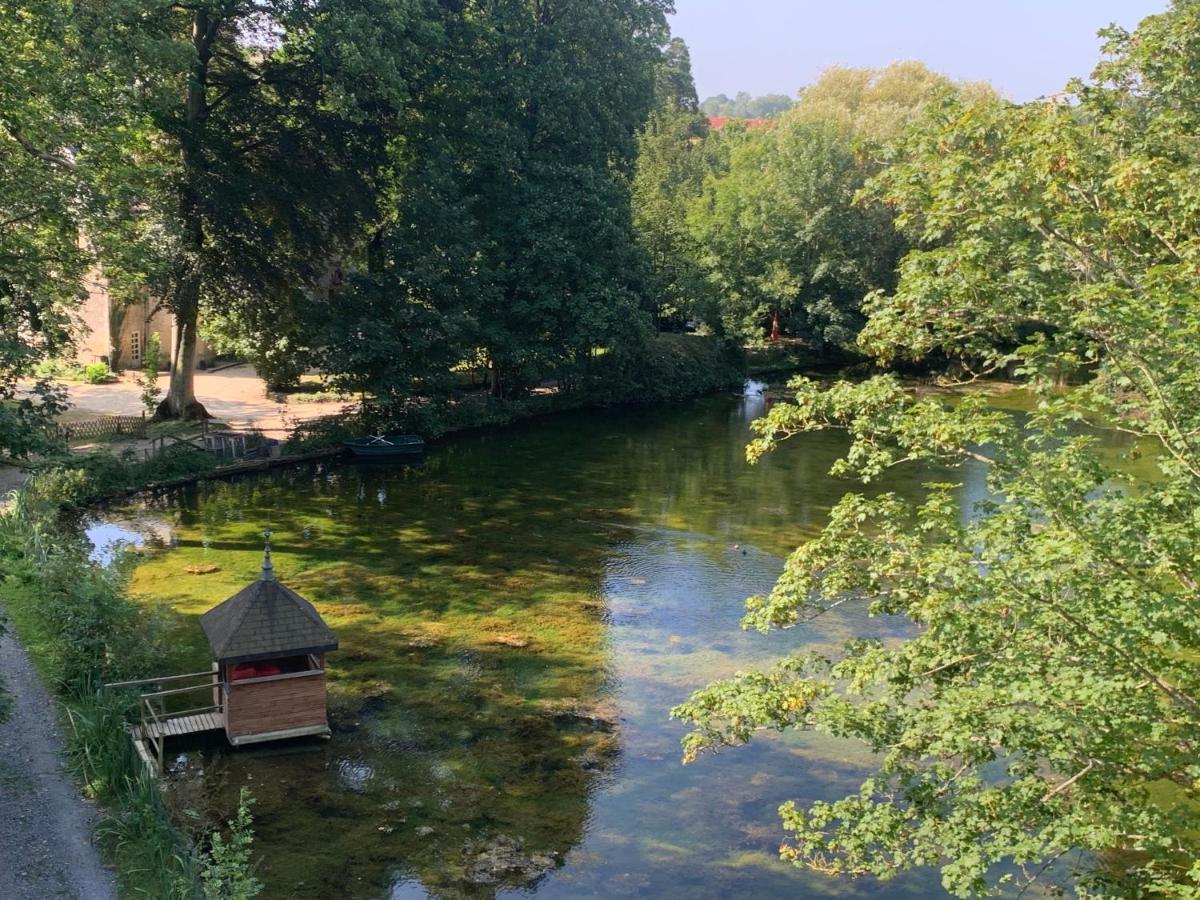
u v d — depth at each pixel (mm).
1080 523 9766
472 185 46031
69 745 16156
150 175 30969
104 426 38062
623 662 21875
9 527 24156
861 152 15977
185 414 40875
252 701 17562
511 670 21328
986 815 9773
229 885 12234
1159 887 10422
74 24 25797
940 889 14477
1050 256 12047
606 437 46656
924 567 11055
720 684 12195
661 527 32000
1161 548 9250
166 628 21453
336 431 41500
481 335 44969
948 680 11078
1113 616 9266
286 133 38062
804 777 17562
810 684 11633
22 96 23797
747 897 14195
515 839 15422
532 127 47375
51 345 25641
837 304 62906
